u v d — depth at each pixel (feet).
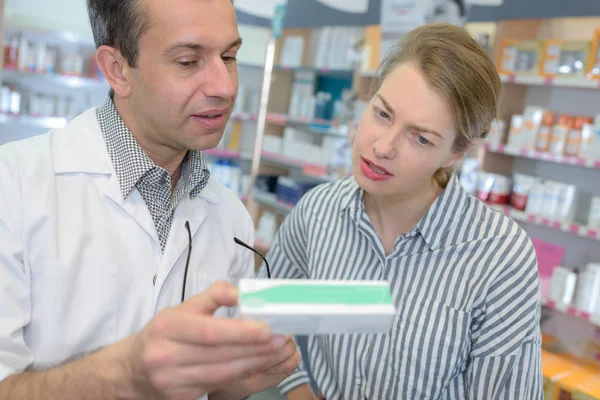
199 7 3.34
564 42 10.77
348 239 4.97
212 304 2.49
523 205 11.69
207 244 4.34
